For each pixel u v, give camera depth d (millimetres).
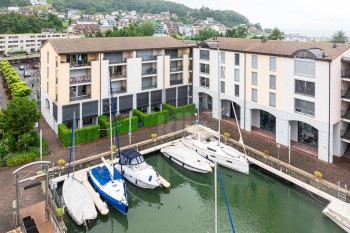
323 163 43375
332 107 43094
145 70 61781
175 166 46062
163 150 47688
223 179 43406
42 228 28453
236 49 56375
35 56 174500
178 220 34500
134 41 61969
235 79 57594
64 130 48781
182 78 67000
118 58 57781
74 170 40156
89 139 50750
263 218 34438
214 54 60969
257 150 46562
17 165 41938
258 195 39531
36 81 103062
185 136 52875
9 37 179875
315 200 36531
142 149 47875
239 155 43812
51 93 55531
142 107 62250
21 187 36031
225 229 32531
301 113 46969
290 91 48031
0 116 46500
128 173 39906
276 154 46375
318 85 44000
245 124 56750
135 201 38719
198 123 59094
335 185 35781
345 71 43781
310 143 49719
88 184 37594
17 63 166625
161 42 64750
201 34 151375
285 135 49719
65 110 52406
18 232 27797
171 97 65562
